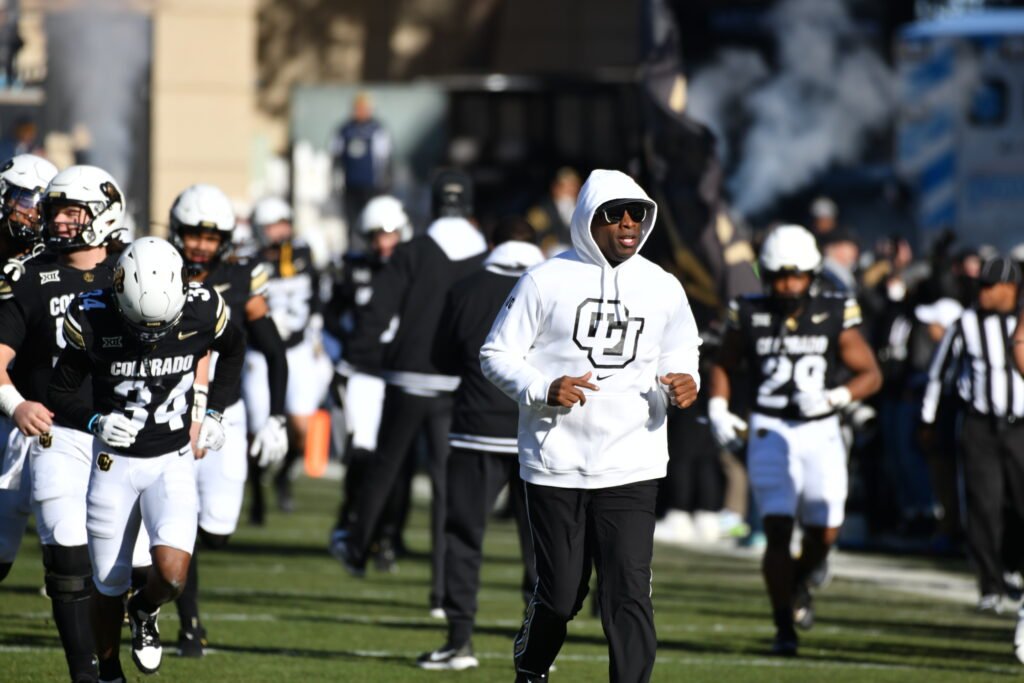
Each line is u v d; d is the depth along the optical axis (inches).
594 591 1553.9
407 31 4512.8
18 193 1122.0
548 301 976.9
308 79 4505.4
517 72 4490.7
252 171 3986.2
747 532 2174.0
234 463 1272.1
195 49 3929.6
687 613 1576.0
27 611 1462.8
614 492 976.3
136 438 1013.2
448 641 1256.8
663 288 984.3
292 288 2082.9
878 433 2214.6
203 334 1022.4
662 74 2124.8
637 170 2129.7
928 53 2849.4
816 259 1386.6
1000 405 1588.3
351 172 3457.2
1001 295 1601.9
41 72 3683.6
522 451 991.0
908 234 2874.0
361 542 1561.3
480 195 3440.0
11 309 1063.6
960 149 2844.5
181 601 1263.5
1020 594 1745.8
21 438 1085.8
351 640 1371.8
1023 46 2815.0
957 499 2064.5
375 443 1583.4
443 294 1480.1
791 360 1391.5
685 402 964.0
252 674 1196.5
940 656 1359.5
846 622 1545.3
